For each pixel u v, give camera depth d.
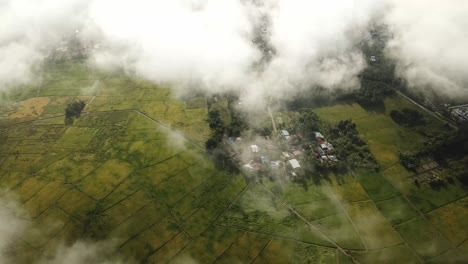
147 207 143.38
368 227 137.75
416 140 183.75
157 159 167.88
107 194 148.88
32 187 153.25
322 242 131.38
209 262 123.44
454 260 125.75
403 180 159.38
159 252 126.62
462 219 140.50
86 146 177.62
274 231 135.25
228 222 138.75
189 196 149.38
